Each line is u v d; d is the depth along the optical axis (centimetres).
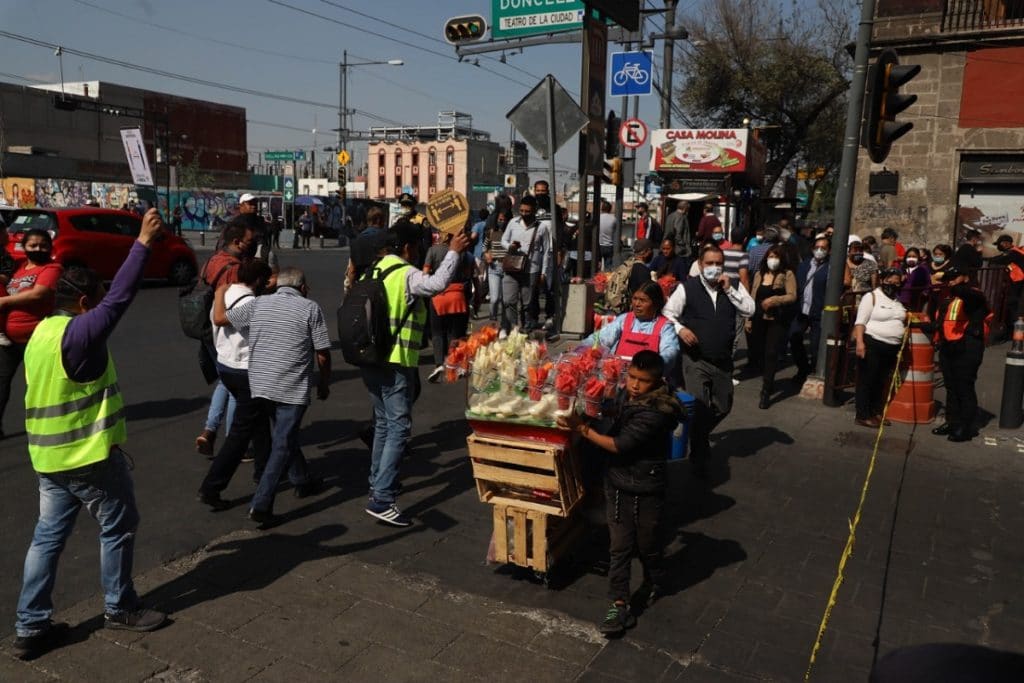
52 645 362
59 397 345
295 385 487
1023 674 124
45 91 6228
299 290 511
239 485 567
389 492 496
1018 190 1583
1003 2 1611
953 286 715
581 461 439
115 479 362
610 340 505
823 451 673
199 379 886
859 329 740
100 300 369
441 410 773
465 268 886
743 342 1224
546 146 827
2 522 489
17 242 1456
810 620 398
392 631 379
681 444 554
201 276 612
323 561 450
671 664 357
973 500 566
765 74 3183
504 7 1452
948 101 1598
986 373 1039
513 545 421
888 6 1614
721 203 1941
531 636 377
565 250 1270
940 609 412
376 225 806
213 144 7612
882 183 1667
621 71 1328
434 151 10750
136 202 3997
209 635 373
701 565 457
